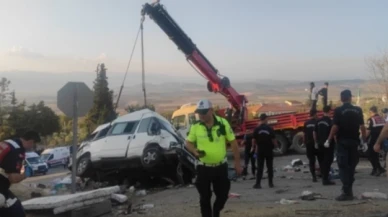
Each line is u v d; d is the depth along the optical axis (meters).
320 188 11.04
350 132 8.92
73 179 10.44
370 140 13.37
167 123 15.22
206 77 22.12
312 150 12.42
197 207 9.38
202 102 7.00
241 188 12.02
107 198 9.61
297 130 21.97
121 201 10.48
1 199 5.96
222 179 7.05
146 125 14.75
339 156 9.00
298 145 21.86
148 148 14.44
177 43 21.25
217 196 7.16
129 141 14.79
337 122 8.98
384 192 9.92
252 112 24.89
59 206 8.64
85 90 10.73
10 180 6.08
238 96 22.36
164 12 20.33
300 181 12.91
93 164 15.31
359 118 8.96
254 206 8.95
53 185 16.28
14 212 6.15
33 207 8.88
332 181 11.83
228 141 7.18
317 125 11.59
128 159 14.71
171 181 15.14
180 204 10.08
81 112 10.67
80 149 15.80
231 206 9.09
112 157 14.93
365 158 17.97
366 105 35.91
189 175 15.05
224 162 7.04
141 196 12.77
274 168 17.09
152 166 14.34
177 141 14.57
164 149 14.37
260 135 11.73
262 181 13.65
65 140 69.38
